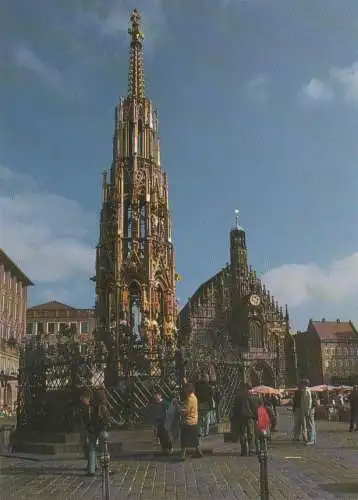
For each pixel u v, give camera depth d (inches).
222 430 1017.5
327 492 503.5
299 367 5113.2
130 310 1359.5
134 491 521.7
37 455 803.4
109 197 1407.5
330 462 706.8
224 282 4217.5
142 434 860.0
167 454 770.2
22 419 986.7
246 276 4232.3
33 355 989.2
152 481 573.6
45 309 3966.5
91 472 616.7
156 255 1366.9
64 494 514.0
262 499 407.8
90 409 629.6
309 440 926.4
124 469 660.7
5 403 2694.4
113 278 1326.3
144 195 1419.8
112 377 927.0
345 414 1675.7
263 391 2174.0
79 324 3939.5
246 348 3971.5
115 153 1456.7
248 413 779.4
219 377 1053.8
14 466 705.0
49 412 922.7
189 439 726.5
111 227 1370.6
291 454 794.2
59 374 920.9
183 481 570.3
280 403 3129.9
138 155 1444.4
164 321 1350.9
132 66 1542.8
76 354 906.1
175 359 940.6
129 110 1487.5
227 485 544.4
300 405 973.8
